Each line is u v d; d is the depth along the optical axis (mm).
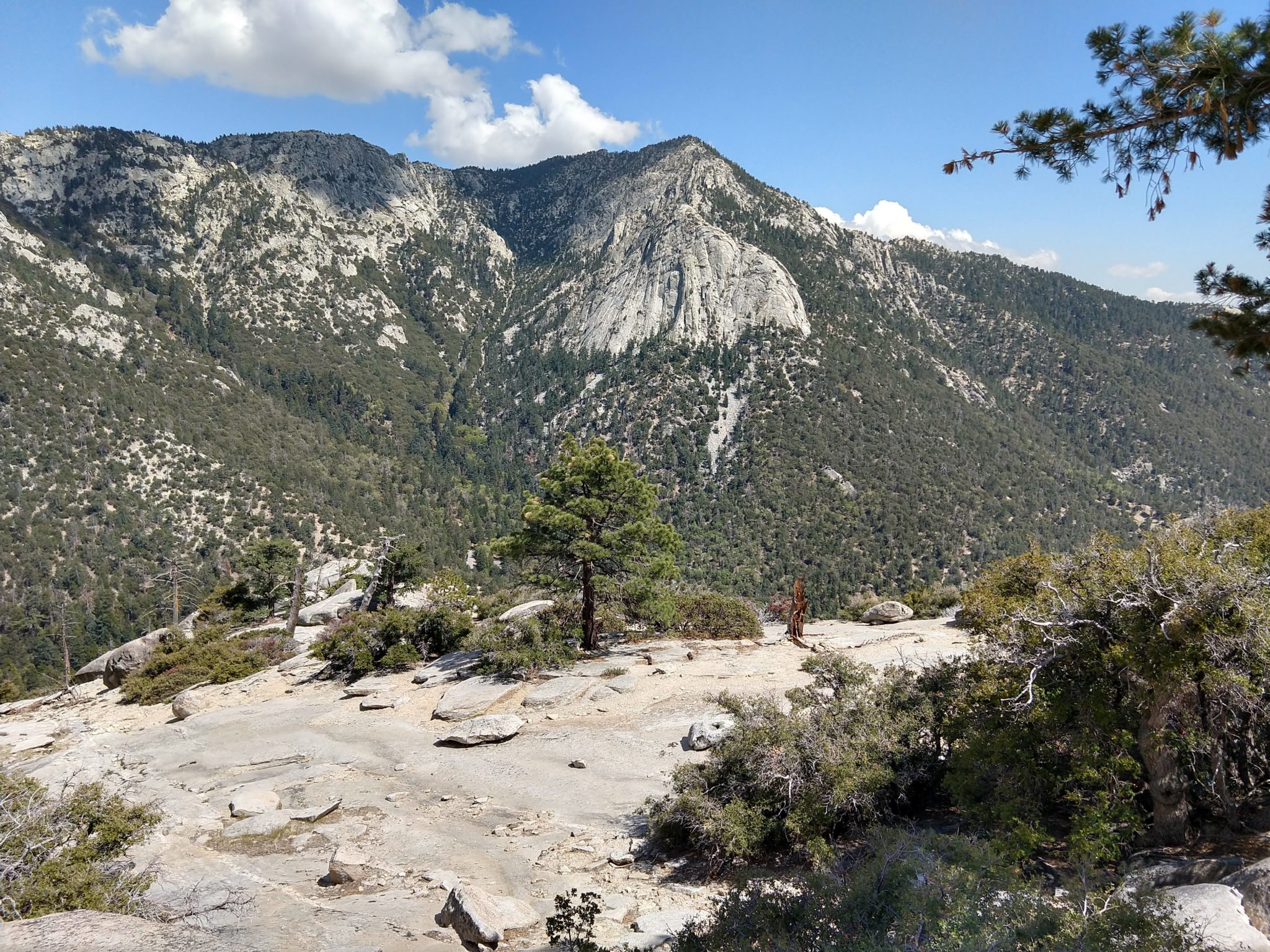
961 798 9109
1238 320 5512
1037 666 8508
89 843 8742
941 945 5406
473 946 8125
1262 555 9227
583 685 20000
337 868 10875
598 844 11703
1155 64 5027
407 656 25969
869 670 12562
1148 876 7105
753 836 10016
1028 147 5766
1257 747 8742
